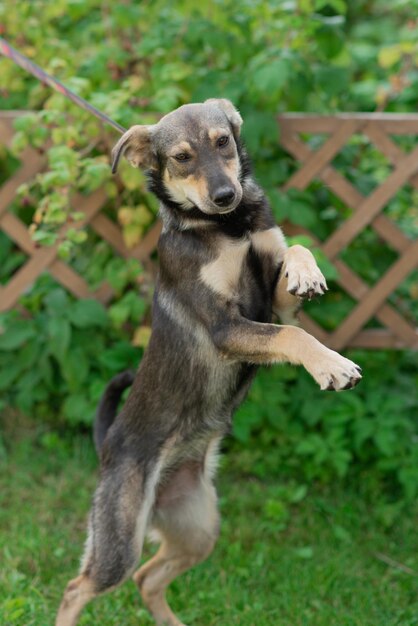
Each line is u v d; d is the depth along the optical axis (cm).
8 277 631
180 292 400
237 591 456
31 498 541
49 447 583
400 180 543
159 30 579
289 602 449
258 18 579
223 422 418
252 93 548
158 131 402
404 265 554
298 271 360
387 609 443
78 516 525
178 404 409
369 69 704
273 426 570
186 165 392
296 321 414
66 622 389
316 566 478
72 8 586
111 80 585
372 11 873
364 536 509
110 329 586
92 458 578
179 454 417
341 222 592
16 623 416
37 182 537
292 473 560
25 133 539
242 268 394
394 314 565
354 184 575
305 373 575
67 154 517
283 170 562
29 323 582
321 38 565
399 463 537
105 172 530
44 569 472
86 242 601
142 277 554
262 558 482
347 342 569
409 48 577
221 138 394
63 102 537
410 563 481
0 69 586
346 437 553
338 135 544
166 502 420
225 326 383
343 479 549
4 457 574
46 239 513
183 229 398
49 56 590
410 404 575
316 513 526
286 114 550
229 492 545
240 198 385
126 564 395
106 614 436
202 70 582
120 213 542
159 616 425
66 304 566
